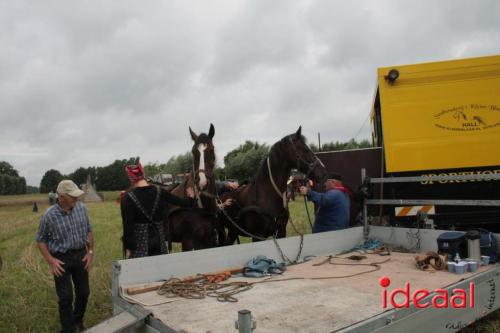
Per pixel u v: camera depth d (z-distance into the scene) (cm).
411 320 292
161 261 362
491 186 559
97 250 941
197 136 518
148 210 411
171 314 290
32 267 764
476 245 412
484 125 560
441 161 565
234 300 320
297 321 276
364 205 560
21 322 477
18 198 6662
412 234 511
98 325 282
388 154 577
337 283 369
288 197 572
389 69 584
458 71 570
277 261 452
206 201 495
